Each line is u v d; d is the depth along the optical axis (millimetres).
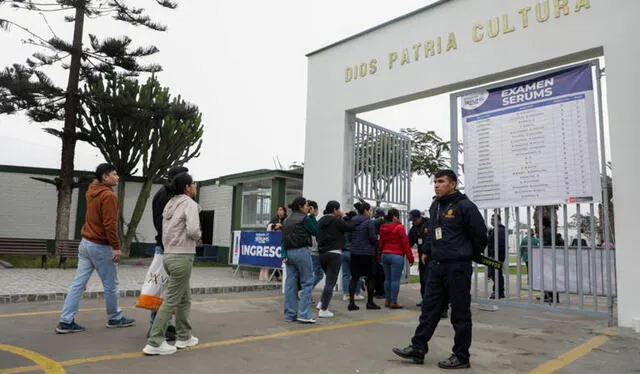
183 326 4523
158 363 3918
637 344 4934
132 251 18328
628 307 5754
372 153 10062
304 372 3789
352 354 4438
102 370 3670
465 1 7762
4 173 17281
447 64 7891
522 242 9039
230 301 7738
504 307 7602
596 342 5035
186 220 4281
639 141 5801
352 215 7926
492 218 8469
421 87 8242
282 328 5613
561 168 6586
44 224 17609
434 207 4434
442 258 4188
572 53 6492
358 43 9438
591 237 6344
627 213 5836
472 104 7715
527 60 6922
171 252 4277
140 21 15656
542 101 6855
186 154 16609
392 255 7461
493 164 7336
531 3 6969
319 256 6633
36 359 3924
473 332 5621
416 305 7902
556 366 4090
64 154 14344
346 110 9531
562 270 6641
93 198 5117
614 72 6086
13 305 6742
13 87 13500
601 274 6336
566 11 6586
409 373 3840
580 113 6461
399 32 8711
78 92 14406
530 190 6883
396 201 10445
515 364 4164
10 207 17234
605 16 6227
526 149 6965
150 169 15680
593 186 6273
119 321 5305
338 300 8344
